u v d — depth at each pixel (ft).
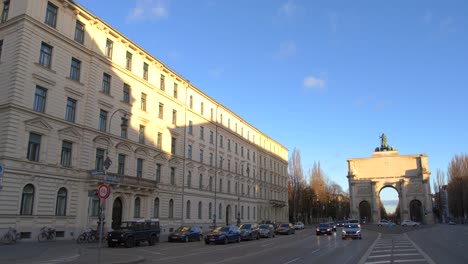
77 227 113.80
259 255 75.97
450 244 101.04
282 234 184.14
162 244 111.04
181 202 173.27
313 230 240.73
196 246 103.65
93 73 125.29
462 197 326.65
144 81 151.94
